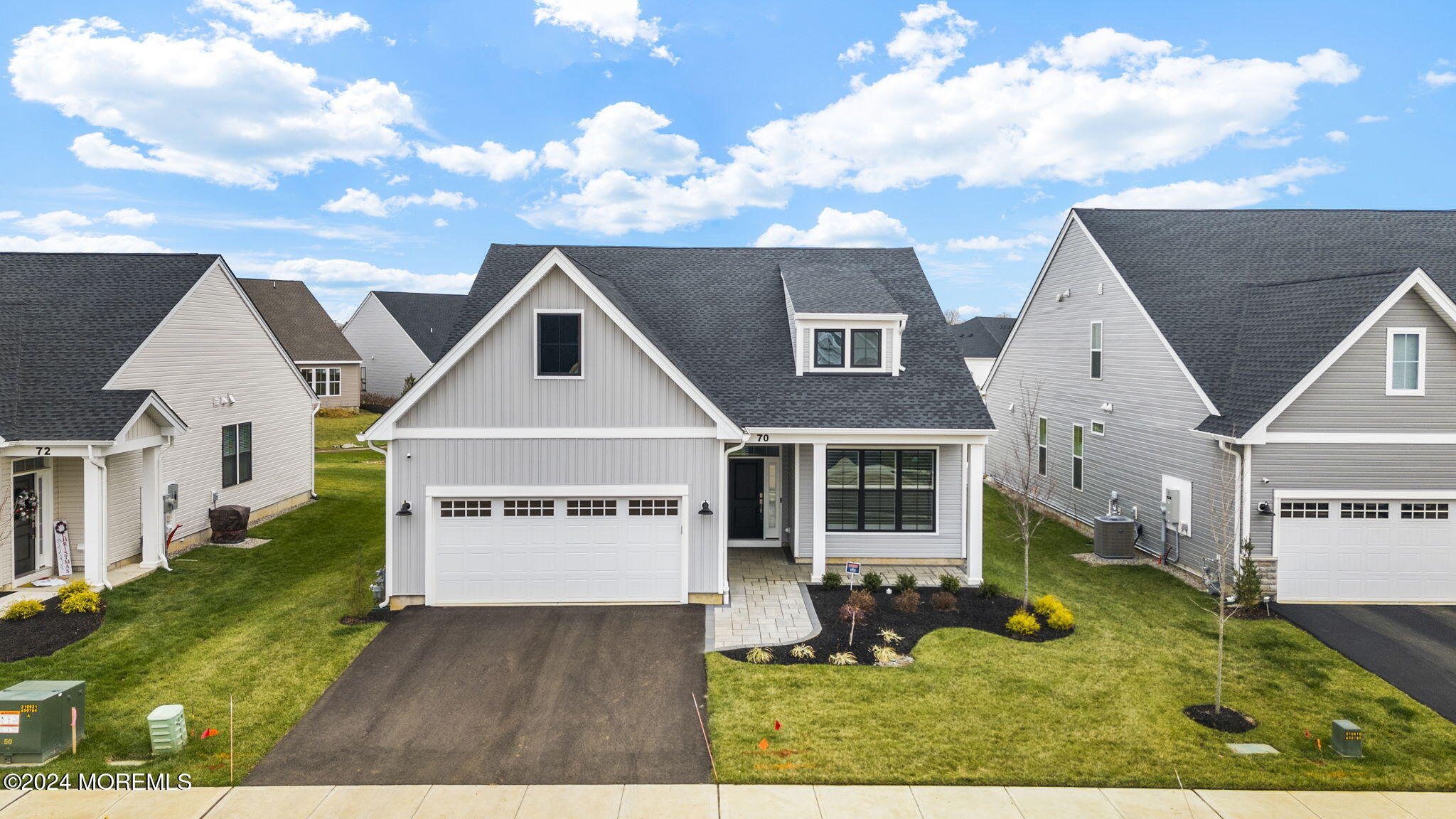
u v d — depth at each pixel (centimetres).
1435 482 1492
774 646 1256
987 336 5288
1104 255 2028
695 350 1817
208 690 1089
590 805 816
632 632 1320
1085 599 1522
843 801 826
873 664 1185
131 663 1180
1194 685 1123
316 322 4919
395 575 1443
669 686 1109
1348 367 1481
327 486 2772
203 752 917
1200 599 1536
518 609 1434
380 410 5097
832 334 1773
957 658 1209
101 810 799
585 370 1444
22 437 1458
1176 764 905
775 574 1684
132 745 933
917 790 847
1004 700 1065
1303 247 1991
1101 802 827
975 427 1630
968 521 1639
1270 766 902
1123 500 1980
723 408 1652
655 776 876
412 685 1109
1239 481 1515
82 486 1593
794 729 977
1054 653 1234
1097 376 2117
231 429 2061
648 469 1458
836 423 1628
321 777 870
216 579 1630
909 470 1766
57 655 1200
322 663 1184
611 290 1708
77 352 1644
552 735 969
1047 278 2442
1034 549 1977
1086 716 1020
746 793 838
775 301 1992
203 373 1920
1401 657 1238
